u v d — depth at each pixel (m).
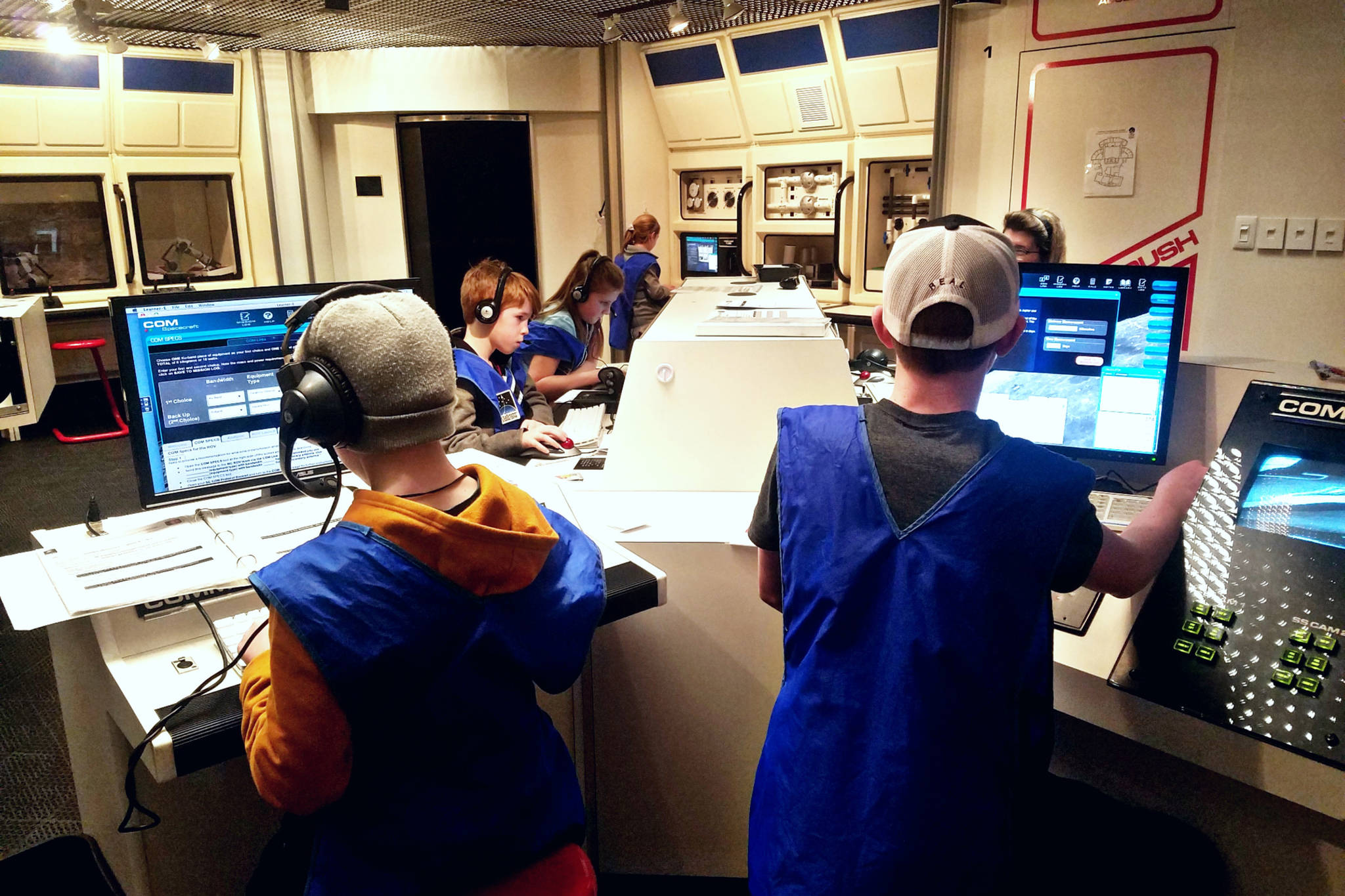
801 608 1.10
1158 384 1.66
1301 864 1.35
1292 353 3.27
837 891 1.01
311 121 5.87
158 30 4.79
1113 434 1.71
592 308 3.39
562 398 3.06
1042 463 1.05
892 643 1.02
